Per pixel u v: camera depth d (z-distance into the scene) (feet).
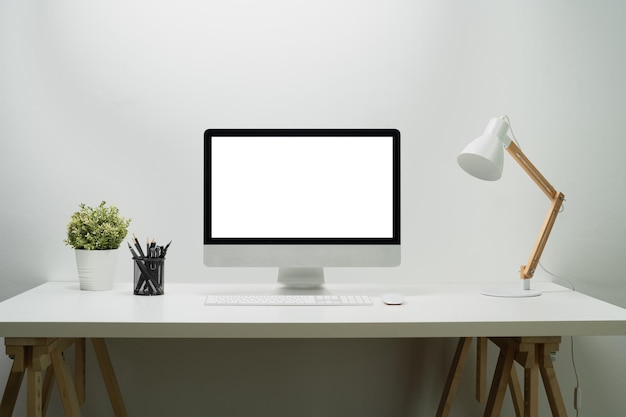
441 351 7.55
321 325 5.09
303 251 6.31
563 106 7.48
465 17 7.43
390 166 6.34
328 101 7.39
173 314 5.36
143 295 6.28
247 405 7.50
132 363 7.42
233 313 5.41
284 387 7.51
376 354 7.53
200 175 7.36
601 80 7.48
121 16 7.29
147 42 7.30
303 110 7.39
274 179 6.31
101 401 7.41
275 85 7.36
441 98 7.44
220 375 7.47
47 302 5.90
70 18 7.26
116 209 6.75
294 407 7.52
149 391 7.45
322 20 7.36
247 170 6.31
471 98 7.45
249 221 6.30
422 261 7.47
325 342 7.51
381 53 7.39
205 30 7.32
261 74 7.36
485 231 7.48
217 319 5.17
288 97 7.37
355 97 7.39
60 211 7.29
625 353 7.58
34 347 5.17
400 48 7.40
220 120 7.36
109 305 5.75
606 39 7.47
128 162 7.32
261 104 7.37
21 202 7.27
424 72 7.42
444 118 7.44
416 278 7.47
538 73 7.46
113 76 7.29
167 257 7.36
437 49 7.43
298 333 5.09
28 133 7.25
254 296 6.02
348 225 6.33
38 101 7.26
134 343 7.42
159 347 7.44
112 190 7.32
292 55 7.36
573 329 5.22
